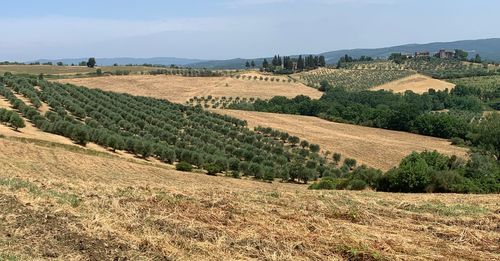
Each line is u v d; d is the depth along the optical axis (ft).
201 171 155.84
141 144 161.79
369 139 235.81
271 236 30.07
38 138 145.48
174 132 210.18
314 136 237.25
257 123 261.03
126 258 25.50
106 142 161.17
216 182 112.57
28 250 25.94
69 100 212.84
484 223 37.09
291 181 166.71
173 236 29.19
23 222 30.50
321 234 31.19
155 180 93.56
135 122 211.00
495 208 43.73
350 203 43.37
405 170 95.55
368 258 26.81
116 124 202.59
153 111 249.14
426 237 31.78
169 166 155.63
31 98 203.82
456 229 34.27
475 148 157.99
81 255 25.58
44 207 34.27
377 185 101.04
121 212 34.14
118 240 28.07
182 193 43.34
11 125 160.04
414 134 257.55
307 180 166.20
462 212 41.09
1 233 28.30
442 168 110.32
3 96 211.41
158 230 30.35
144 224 31.30
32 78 264.11
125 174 104.73
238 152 187.62
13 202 35.19
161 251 26.78
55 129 164.35
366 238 30.55
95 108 217.77
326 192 52.29
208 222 32.91
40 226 29.86
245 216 35.29
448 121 246.88
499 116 156.97
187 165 150.82
